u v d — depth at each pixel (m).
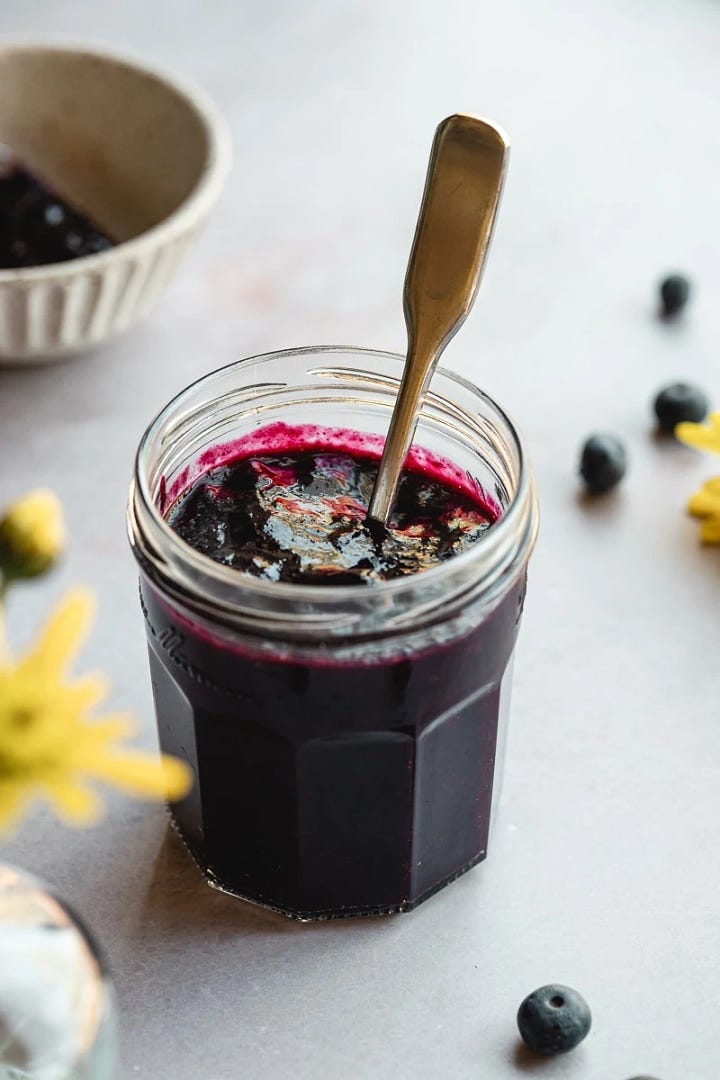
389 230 0.75
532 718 0.57
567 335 0.71
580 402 0.68
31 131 0.72
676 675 0.59
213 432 0.52
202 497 0.52
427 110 0.82
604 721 0.57
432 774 0.51
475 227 0.48
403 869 0.52
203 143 0.69
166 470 0.51
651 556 0.62
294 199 0.77
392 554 0.50
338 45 0.86
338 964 0.52
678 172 0.79
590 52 0.87
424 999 0.51
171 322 0.70
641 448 0.66
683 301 0.71
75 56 0.71
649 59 0.86
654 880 0.54
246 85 0.83
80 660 0.59
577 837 0.55
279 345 0.69
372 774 0.50
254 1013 0.51
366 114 0.82
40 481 0.64
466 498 0.52
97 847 0.54
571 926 0.53
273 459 0.53
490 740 0.51
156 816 0.55
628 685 0.58
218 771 0.51
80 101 0.71
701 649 0.59
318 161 0.79
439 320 0.49
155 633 0.50
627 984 0.51
